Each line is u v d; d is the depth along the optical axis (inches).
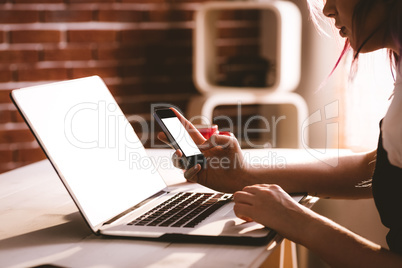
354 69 47.8
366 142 98.7
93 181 44.9
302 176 53.3
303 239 39.7
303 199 51.7
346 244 38.5
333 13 45.4
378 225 72.4
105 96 51.8
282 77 103.2
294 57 102.7
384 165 42.9
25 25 102.9
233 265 35.9
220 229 41.2
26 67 103.7
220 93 105.1
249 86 114.8
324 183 53.5
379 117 97.0
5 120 103.6
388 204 42.6
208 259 36.9
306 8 106.8
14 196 54.1
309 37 106.3
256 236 39.4
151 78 111.7
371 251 38.0
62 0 104.4
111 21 107.6
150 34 110.3
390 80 80.0
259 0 109.3
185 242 40.3
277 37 106.0
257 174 53.1
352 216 73.6
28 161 105.7
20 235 43.0
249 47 116.0
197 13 107.1
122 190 47.4
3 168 104.3
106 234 41.8
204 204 48.4
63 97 46.9
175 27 111.3
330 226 39.8
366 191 54.4
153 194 51.4
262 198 42.4
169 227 42.0
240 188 52.9
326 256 38.9
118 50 108.7
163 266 35.9
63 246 40.3
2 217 47.6
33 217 47.5
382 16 42.0
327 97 103.0
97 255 38.3
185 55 112.5
